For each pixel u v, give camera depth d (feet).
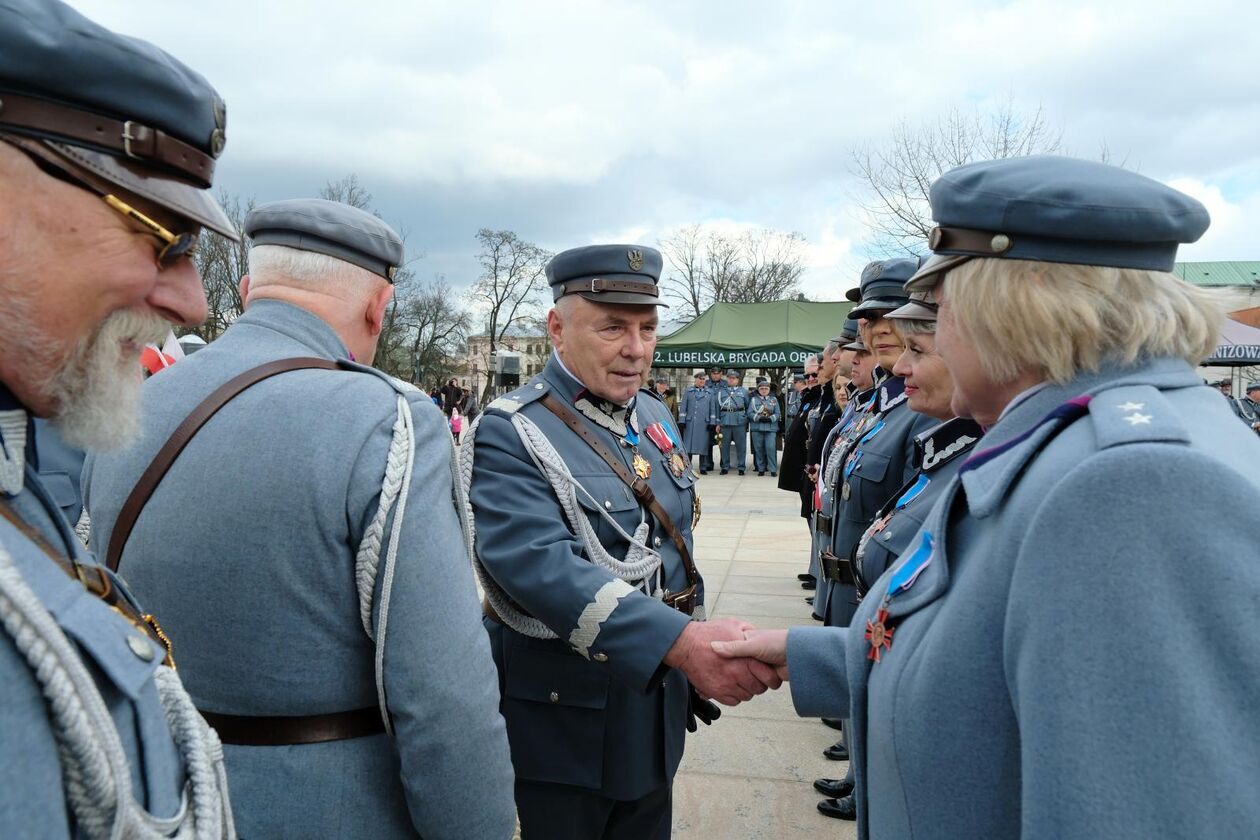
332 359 4.99
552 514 6.64
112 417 2.90
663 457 7.84
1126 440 2.81
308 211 5.24
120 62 2.74
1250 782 2.46
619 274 7.05
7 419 2.67
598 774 6.66
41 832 2.08
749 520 32.37
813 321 57.41
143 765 2.62
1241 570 2.53
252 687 4.19
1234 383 65.72
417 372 143.84
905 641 3.65
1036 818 2.72
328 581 4.16
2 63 2.54
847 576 10.02
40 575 2.43
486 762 4.36
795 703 5.37
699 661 5.92
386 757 4.44
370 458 4.22
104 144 2.71
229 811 3.33
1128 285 3.34
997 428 3.60
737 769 11.79
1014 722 3.09
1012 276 3.43
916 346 7.03
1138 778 2.53
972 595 3.22
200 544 4.11
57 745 2.27
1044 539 2.82
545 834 6.82
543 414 7.16
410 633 4.13
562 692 6.69
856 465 9.93
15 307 2.59
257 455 4.16
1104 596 2.64
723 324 58.59
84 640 2.41
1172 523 2.60
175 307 3.07
